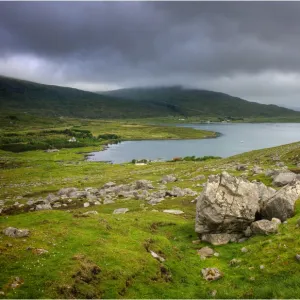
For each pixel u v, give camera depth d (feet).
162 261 108.27
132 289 89.71
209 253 119.14
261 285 91.09
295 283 87.30
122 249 107.65
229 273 101.50
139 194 254.88
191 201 214.48
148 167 492.13
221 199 132.67
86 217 143.13
